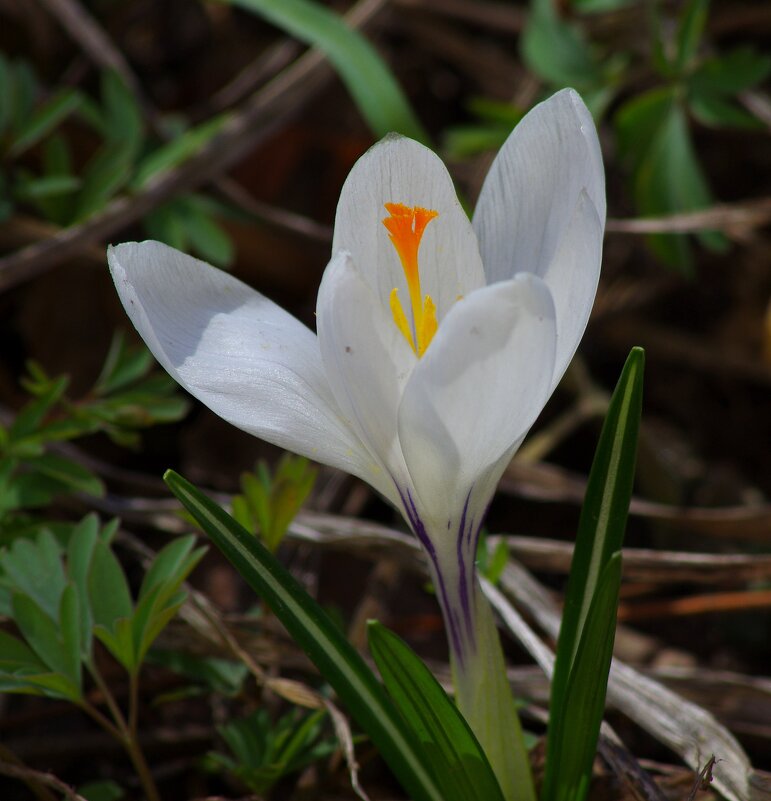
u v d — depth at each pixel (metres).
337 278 0.43
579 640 0.46
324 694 0.51
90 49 0.69
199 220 0.62
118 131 0.61
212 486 0.63
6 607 0.49
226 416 0.45
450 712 0.45
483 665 0.46
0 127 0.58
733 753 0.48
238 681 0.51
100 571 0.49
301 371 0.46
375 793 0.52
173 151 0.62
